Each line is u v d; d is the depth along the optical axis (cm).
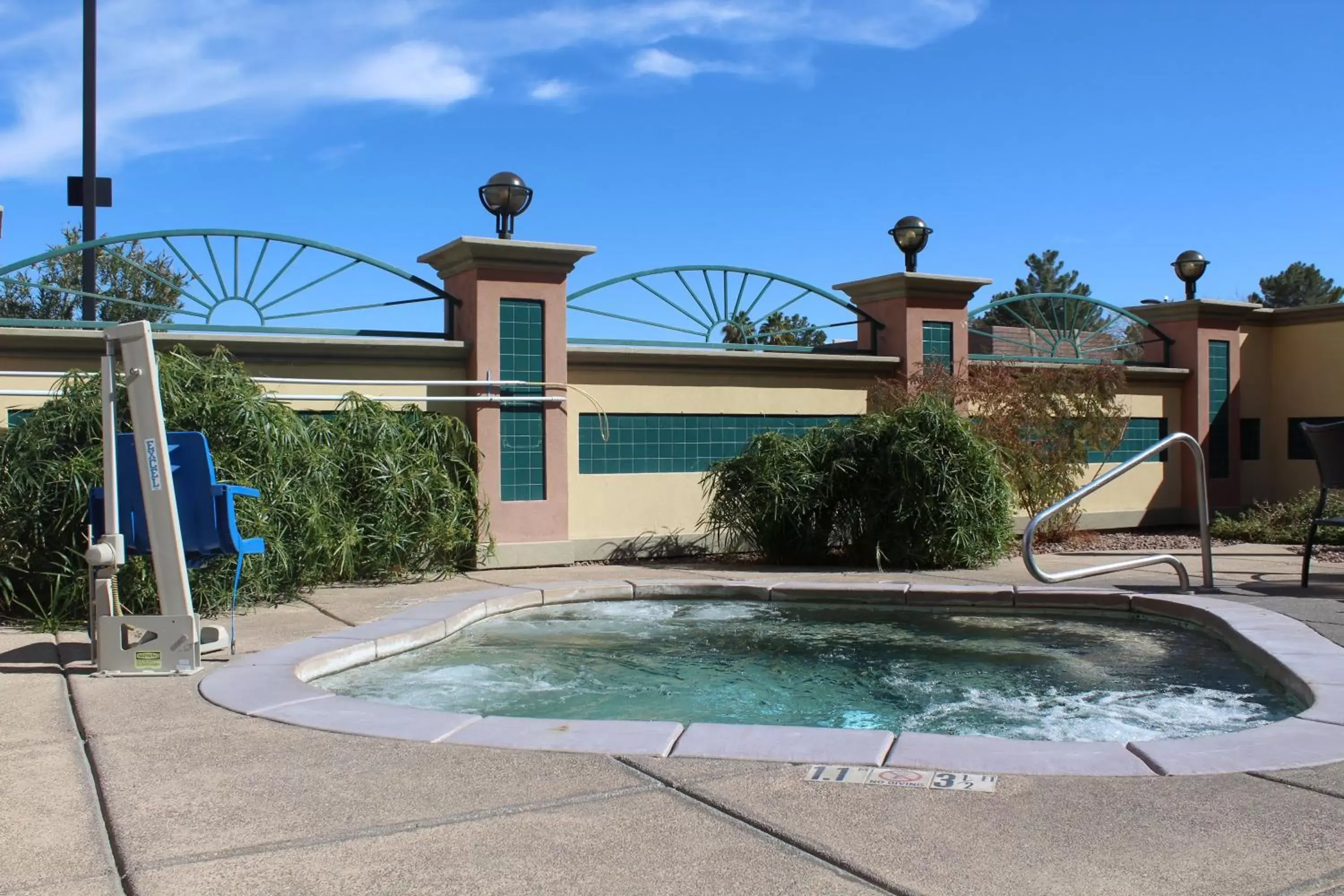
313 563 771
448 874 279
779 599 804
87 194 1136
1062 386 1135
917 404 979
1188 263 1412
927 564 930
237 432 723
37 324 810
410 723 422
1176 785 345
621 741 396
